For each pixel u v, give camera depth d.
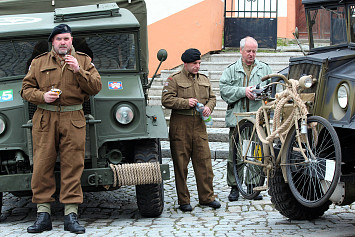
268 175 6.72
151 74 15.03
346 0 6.82
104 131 7.06
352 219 7.11
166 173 7.04
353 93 5.86
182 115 7.88
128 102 7.12
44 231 6.73
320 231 6.44
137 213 7.80
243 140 7.38
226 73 8.49
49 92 6.53
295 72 6.82
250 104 8.31
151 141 7.37
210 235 6.39
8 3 9.02
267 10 15.62
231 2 15.49
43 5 9.05
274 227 6.73
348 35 6.88
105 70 7.72
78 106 6.77
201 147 7.95
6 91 7.29
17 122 7.02
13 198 9.02
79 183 6.79
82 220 7.41
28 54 7.60
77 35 7.63
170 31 14.90
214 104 8.05
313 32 7.35
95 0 9.03
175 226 6.93
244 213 7.64
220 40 15.55
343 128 6.21
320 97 6.31
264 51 15.03
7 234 6.65
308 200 6.07
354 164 6.29
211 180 8.05
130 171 6.96
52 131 6.69
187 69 7.90
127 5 8.89
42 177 6.74
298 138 6.06
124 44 7.73
